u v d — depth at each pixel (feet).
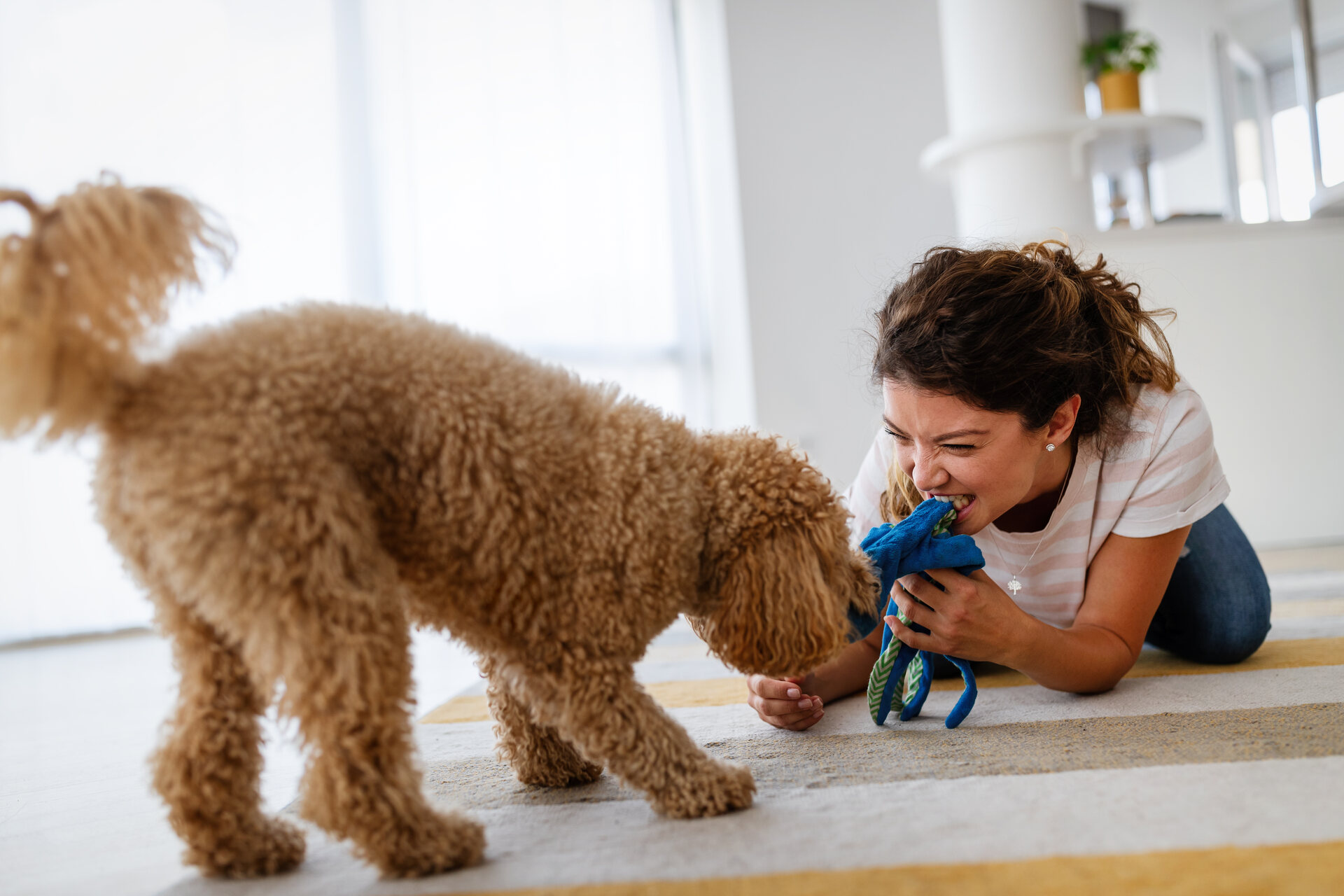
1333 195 9.18
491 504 2.42
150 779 2.52
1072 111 10.06
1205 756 2.88
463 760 3.65
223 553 2.20
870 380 4.15
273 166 9.77
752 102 12.32
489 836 2.67
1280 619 5.57
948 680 4.55
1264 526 9.42
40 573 8.49
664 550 2.59
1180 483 3.84
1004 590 4.24
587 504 2.52
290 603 2.20
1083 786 2.66
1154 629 4.71
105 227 2.23
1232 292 9.38
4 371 2.13
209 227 2.49
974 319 3.35
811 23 12.46
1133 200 15.98
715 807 2.63
